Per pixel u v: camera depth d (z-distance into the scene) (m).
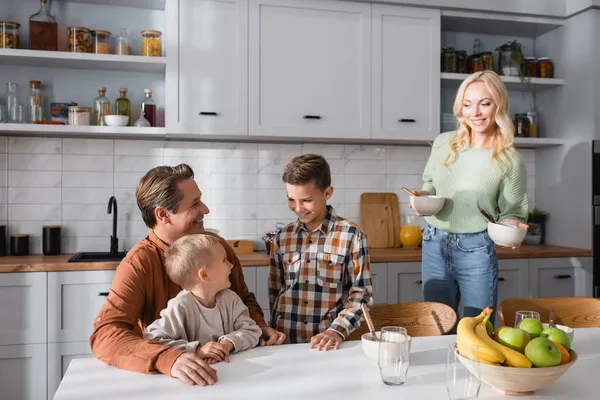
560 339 1.15
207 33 2.99
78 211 3.18
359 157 3.57
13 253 3.01
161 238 1.56
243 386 1.16
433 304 1.81
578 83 3.47
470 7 3.33
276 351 1.42
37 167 3.12
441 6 3.29
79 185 3.18
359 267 1.70
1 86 3.06
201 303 1.43
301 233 1.77
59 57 2.86
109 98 3.20
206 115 2.99
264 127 3.06
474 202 2.14
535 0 3.46
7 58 2.88
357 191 3.56
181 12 2.96
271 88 3.07
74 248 3.17
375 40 3.21
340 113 3.17
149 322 1.50
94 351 1.33
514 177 2.11
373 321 1.77
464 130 2.19
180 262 1.38
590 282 3.35
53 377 2.67
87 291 2.70
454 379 1.00
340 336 1.50
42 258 2.91
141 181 1.54
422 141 3.39
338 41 3.16
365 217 3.54
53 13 3.10
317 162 1.67
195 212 1.54
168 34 2.95
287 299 1.76
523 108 3.85
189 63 2.97
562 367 1.06
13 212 3.10
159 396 1.10
